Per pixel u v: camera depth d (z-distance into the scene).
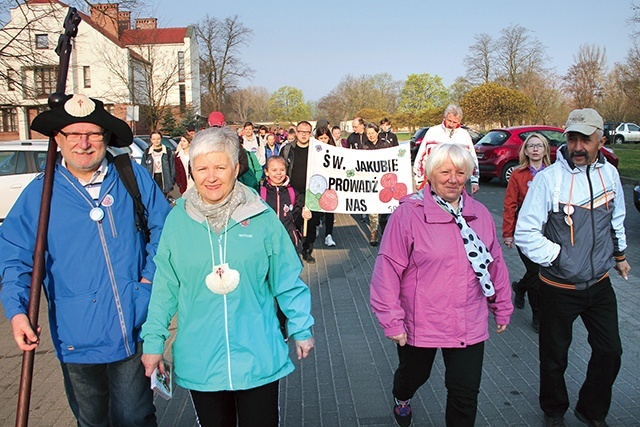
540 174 3.40
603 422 3.46
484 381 4.28
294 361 4.73
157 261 2.57
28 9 15.19
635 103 28.62
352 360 4.71
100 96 41.75
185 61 51.03
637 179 16.59
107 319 2.71
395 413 3.64
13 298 2.50
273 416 2.59
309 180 8.01
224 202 2.53
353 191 8.09
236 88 59.56
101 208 2.76
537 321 5.25
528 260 5.20
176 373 2.58
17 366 4.83
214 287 2.47
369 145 10.13
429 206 3.00
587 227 3.28
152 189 2.96
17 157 10.20
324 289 6.84
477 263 2.94
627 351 4.74
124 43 43.00
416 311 3.04
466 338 3.00
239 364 2.48
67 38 3.02
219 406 2.61
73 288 2.71
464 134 6.87
